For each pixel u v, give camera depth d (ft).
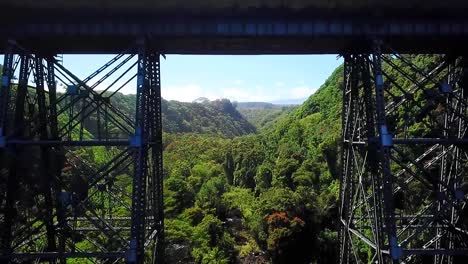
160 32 55.98
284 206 132.46
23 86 56.75
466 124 61.67
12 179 55.11
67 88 55.16
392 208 53.21
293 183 172.35
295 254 127.24
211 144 292.81
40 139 58.54
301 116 264.31
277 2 52.49
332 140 173.37
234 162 240.94
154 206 62.08
